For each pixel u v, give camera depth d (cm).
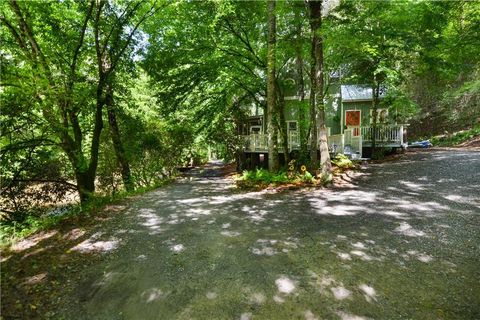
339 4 1023
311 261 468
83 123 1341
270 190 1062
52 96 799
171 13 1309
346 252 493
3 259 509
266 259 483
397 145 1767
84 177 1102
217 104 1934
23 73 741
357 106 2105
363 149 1841
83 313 358
